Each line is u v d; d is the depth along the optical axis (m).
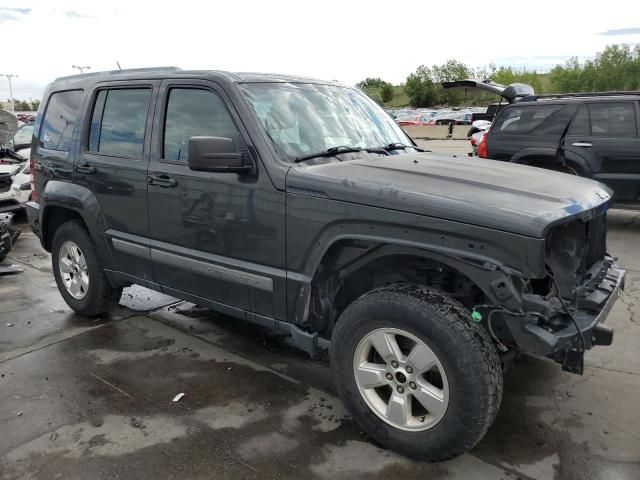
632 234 7.97
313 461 2.86
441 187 2.82
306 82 3.95
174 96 3.81
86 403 3.44
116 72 4.40
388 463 2.85
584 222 3.02
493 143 9.14
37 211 5.04
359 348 2.92
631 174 7.85
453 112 29.50
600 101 8.05
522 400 3.46
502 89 10.20
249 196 3.28
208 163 3.07
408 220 2.69
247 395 3.54
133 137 4.06
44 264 6.86
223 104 3.48
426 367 2.69
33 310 5.14
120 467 2.82
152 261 4.00
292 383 3.70
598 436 3.07
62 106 4.79
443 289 3.05
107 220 4.29
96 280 4.61
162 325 4.74
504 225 2.46
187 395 3.54
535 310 2.49
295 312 3.21
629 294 5.33
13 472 2.79
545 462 2.85
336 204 2.92
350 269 3.07
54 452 2.95
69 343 4.36
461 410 2.58
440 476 2.74
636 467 2.81
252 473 2.77
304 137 3.47
